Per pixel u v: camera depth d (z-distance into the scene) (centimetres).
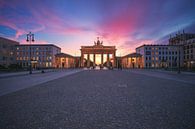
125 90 1187
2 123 516
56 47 10681
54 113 619
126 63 11038
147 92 1097
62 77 2544
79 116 583
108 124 507
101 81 1881
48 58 9675
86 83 1666
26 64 9588
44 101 821
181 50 9725
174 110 658
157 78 2345
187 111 644
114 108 689
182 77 2564
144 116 582
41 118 562
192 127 484
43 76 2773
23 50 9656
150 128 476
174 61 9712
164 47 9781
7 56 8681
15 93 1063
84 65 11575
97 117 572
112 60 10812
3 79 2169
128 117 572
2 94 1027
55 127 484
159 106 721
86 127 484
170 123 515
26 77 2534
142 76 2798
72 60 11844
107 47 10675
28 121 533
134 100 845
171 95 985
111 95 987
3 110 660
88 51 10694
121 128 477
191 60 8938
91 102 799
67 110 659
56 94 1022
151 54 9794
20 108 690
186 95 985
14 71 4522
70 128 477
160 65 9750
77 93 1058
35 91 1145
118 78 2341
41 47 9694
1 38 8138
